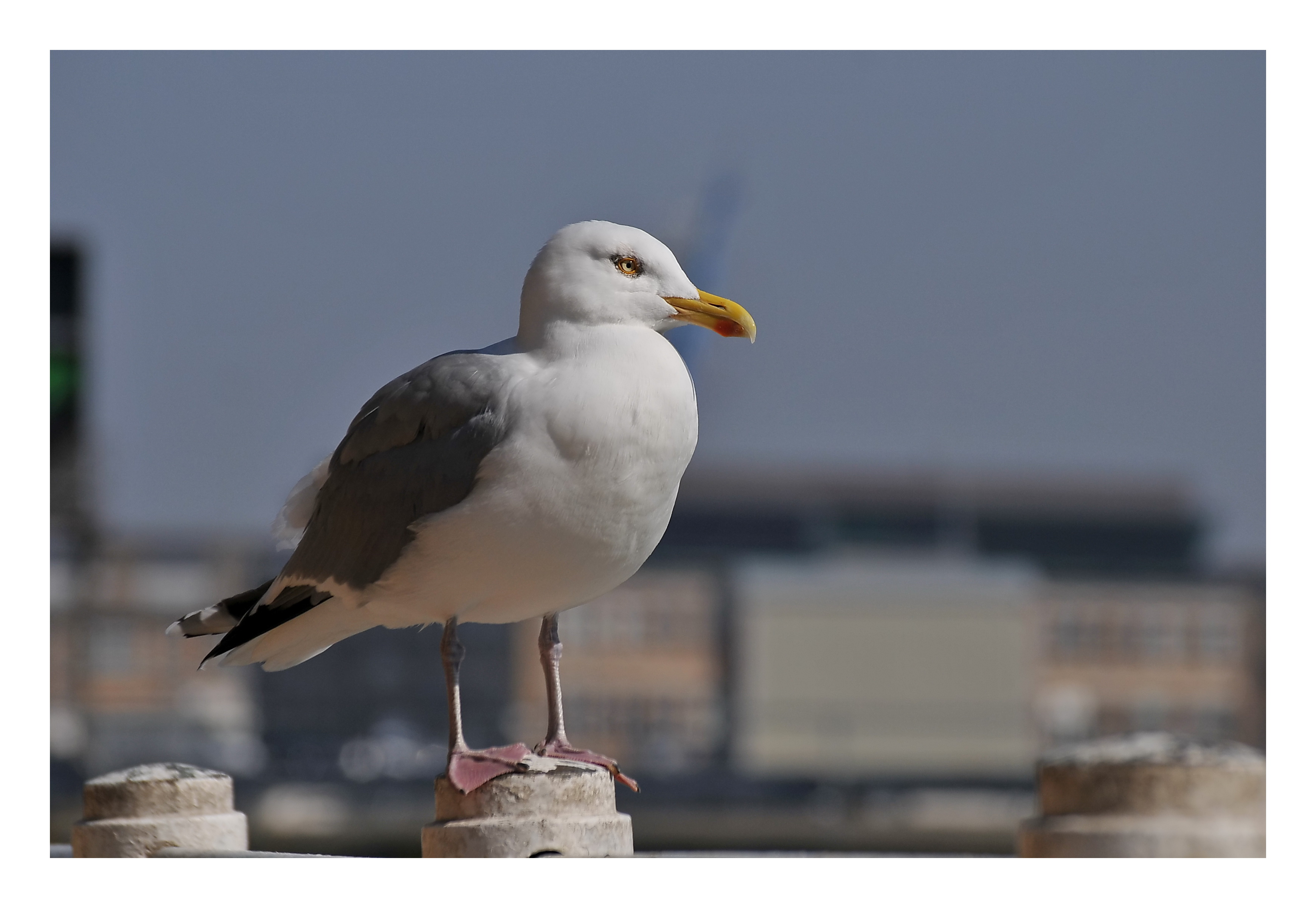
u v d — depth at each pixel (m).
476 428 5.00
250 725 35.12
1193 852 5.07
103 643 34.06
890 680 40.16
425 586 5.13
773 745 39.81
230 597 5.91
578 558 5.05
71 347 16.92
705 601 41.78
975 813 28.41
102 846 5.59
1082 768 5.22
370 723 35.62
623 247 5.28
